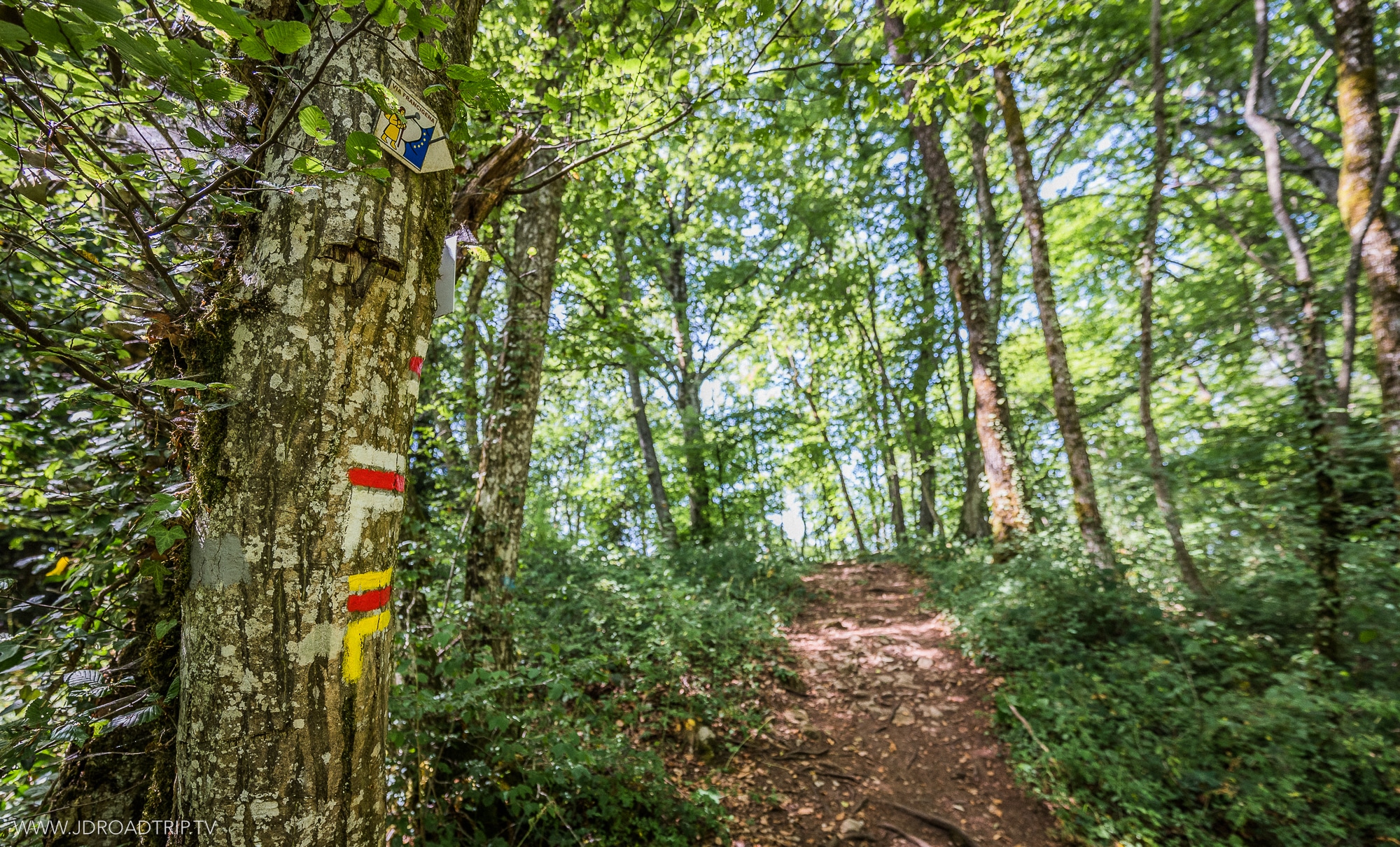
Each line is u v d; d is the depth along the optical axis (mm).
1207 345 7730
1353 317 4648
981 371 8062
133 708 1458
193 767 1187
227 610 1162
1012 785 4359
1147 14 7055
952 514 18766
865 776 4578
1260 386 7273
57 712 1289
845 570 10695
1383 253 4363
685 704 5047
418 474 5879
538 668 3648
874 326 13773
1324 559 4688
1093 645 5395
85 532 1394
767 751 4773
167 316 1288
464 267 2926
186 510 1212
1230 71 7621
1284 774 3738
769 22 3031
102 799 1585
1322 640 4633
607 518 14203
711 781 4328
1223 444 6262
